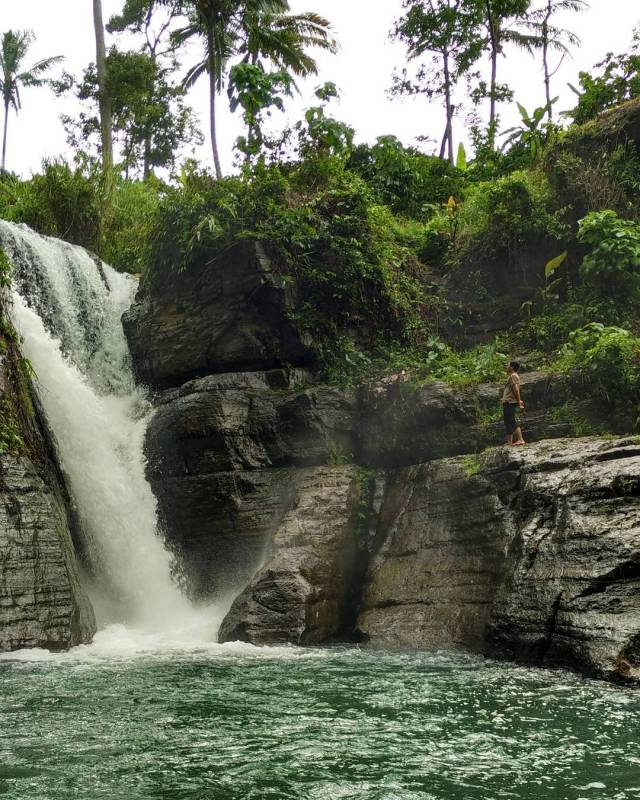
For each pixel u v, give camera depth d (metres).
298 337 17.27
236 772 5.60
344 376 17.08
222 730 6.70
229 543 15.48
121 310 20.19
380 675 9.23
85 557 14.32
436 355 16.86
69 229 23.72
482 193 20.12
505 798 5.08
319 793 5.18
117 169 26.36
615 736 6.46
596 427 13.79
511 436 13.52
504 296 18.48
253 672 9.45
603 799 5.04
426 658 10.59
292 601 12.35
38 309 17.89
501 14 31.09
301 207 18.06
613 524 10.05
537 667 9.80
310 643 12.18
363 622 12.50
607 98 20.88
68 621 11.77
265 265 17.16
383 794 5.15
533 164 20.20
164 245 18.39
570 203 18.17
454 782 5.38
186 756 5.97
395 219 22.00
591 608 9.54
